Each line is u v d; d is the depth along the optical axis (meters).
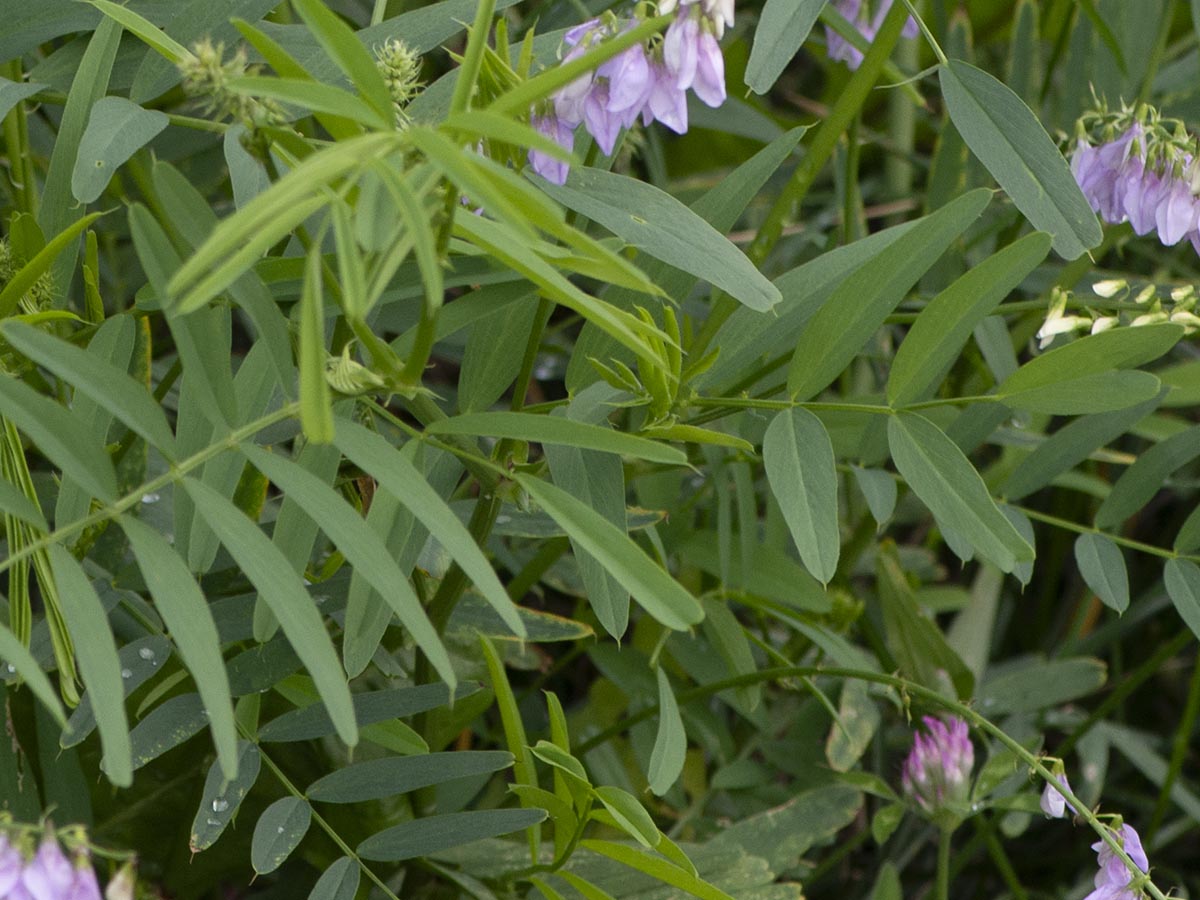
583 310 0.48
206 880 0.62
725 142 0.91
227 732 0.46
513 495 0.54
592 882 0.60
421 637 0.47
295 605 0.47
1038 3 0.86
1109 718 0.84
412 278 0.53
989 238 0.72
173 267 0.47
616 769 0.68
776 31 0.54
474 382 0.56
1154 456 0.59
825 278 0.56
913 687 0.59
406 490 0.48
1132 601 0.83
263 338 0.49
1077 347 0.52
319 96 0.47
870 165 0.91
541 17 0.65
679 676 0.70
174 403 0.65
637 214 0.52
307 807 0.53
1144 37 0.73
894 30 0.58
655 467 0.66
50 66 0.57
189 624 0.47
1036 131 0.55
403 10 0.65
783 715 0.72
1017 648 0.87
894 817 0.65
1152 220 0.57
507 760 0.54
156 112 0.52
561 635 0.59
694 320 0.70
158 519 0.59
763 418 0.58
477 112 0.46
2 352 0.54
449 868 0.61
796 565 0.66
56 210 0.54
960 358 0.70
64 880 0.46
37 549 0.48
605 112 0.52
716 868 0.61
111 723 0.46
